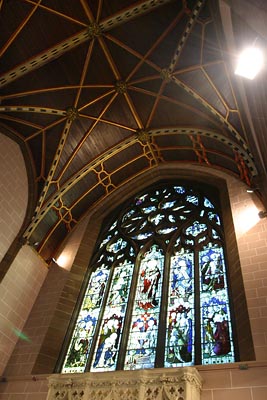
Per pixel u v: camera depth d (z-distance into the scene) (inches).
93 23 436.8
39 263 498.3
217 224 473.1
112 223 572.4
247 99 365.4
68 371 386.6
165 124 540.1
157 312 402.9
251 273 368.2
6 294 428.1
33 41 434.3
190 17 414.0
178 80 478.3
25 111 480.7
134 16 430.6
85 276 494.3
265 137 363.3
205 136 514.3
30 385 362.6
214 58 434.0
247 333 327.3
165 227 514.9
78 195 567.5
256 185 442.6
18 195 483.8
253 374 294.0
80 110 512.4
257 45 284.5
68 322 437.1
